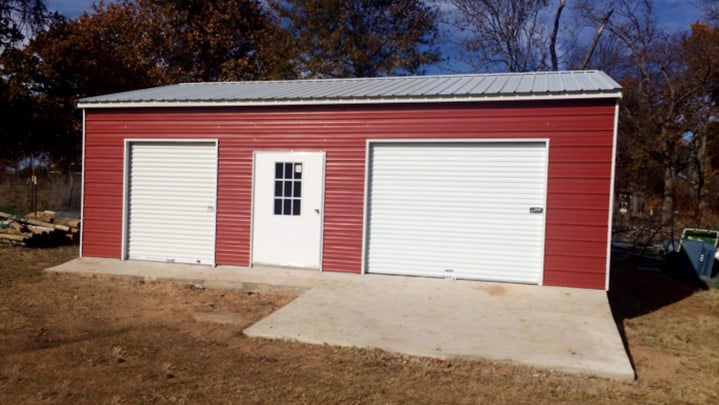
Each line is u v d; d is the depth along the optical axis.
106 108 9.73
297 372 4.91
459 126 8.14
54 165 20.72
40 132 16.77
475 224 8.22
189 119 9.37
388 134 8.46
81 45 17.09
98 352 5.32
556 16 23.17
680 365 5.54
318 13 23.70
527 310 6.75
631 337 6.55
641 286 9.86
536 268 7.95
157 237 9.63
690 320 7.48
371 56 23.92
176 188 9.52
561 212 7.73
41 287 8.19
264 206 9.07
